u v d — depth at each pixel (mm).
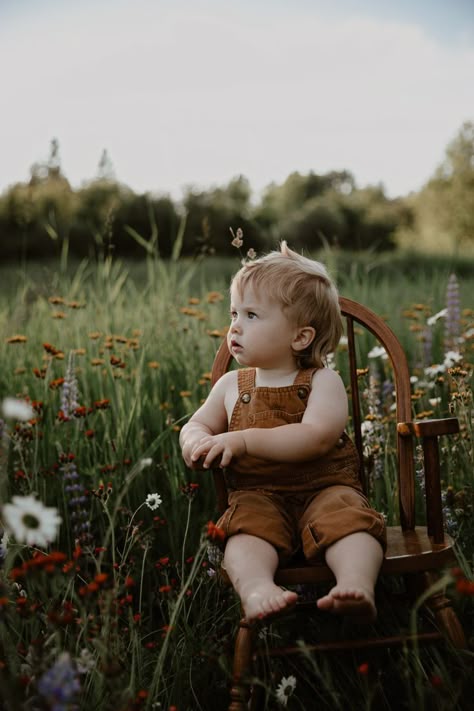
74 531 2111
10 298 4348
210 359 3174
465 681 1476
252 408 1791
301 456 1664
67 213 12055
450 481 2293
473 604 1855
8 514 1089
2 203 11281
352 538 1478
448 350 3295
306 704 1601
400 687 1633
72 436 2553
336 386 1775
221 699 1648
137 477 2418
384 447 2414
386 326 1957
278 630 1816
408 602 1755
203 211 15055
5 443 1575
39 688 991
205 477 2561
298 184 27016
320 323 1839
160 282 4168
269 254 1902
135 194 14281
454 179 25875
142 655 1677
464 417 2186
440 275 5809
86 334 3404
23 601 1356
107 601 1309
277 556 1522
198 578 1965
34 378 2977
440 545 1595
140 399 2762
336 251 4656
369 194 26891
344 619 1790
